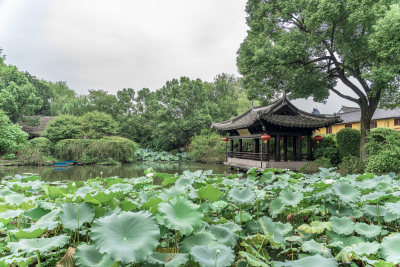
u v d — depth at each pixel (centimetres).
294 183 600
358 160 1319
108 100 3753
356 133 1520
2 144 2095
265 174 639
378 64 1198
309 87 1470
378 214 384
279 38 1455
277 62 1330
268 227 342
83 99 4153
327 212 449
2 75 2588
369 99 1456
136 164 2591
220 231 298
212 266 205
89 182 620
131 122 3619
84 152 2467
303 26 1445
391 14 939
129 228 224
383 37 997
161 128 3347
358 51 1242
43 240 258
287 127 1471
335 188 423
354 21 1101
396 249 258
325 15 1121
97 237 207
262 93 1555
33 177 655
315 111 3475
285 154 1537
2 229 298
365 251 271
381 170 1114
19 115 2617
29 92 2619
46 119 3300
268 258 311
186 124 3256
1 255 315
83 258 230
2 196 449
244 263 262
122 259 190
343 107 3381
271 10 1452
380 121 2478
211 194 359
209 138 2934
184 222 260
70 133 2605
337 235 346
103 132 2911
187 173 699
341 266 295
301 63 1416
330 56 1403
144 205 338
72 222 287
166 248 281
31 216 339
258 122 1432
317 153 1566
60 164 2184
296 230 363
